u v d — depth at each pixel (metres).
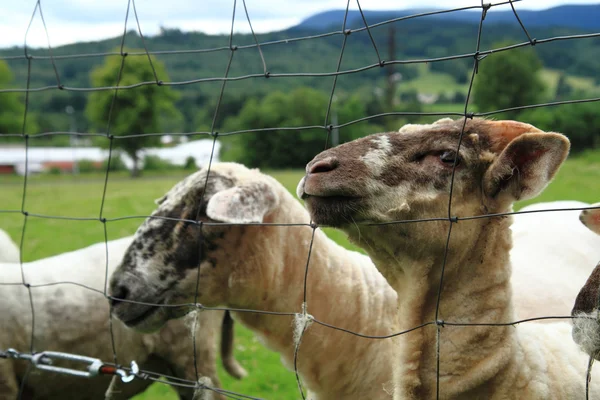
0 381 3.89
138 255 3.18
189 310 3.20
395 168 2.21
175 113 46.72
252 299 3.17
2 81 55.00
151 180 34.62
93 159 51.31
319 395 3.15
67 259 4.42
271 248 3.11
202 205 3.13
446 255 2.06
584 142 24.02
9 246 5.93
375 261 2.42
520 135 2.08
